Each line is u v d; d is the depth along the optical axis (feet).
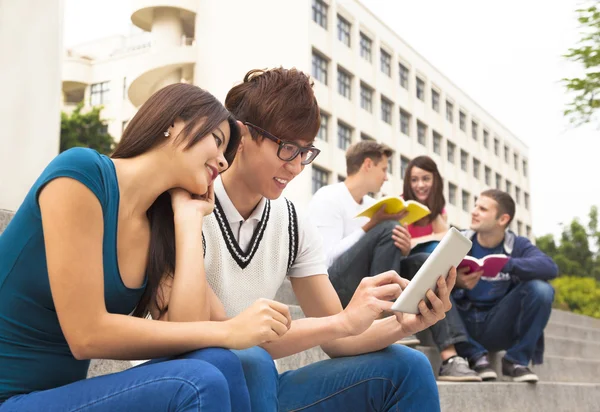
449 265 5.72
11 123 9.89
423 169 13.39
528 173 182.80
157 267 4.76
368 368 5.81
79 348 4.18
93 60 132.26
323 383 5.89
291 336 5.63
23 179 9.96
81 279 4.13
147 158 4.66
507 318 13.12
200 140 4.69
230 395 4.33
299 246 6.42
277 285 6.31
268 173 5.84
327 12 100.94
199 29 97.60
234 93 6.03
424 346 13.51
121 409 3.99
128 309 4.69
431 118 132.57
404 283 5.88
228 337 4.51
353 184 12.54
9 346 4.30
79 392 4.08
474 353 12.71
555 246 153.07
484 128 156.66
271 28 94.53
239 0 95.50
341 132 102.47
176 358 4.51
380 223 11.15
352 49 106.63
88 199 4.19
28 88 10.13
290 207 6.44
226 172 6.02
